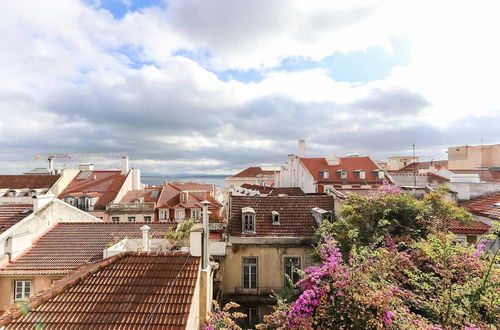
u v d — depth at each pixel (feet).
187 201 108.58
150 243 45.68
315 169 126.11
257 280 50.26
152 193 118.42
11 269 42.75
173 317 23.41
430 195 43.93
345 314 23.21
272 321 28.25
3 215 52.70
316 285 25.99
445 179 104.78
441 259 28.25
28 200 101.55
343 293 23.94
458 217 42.24
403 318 22.39
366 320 22.06
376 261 28.14
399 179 116.16
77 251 47.50
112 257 31.58
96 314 23.75
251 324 47.19
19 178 120.37
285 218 56.65
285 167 156.97
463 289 25.18
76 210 63.67
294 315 24.64
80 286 27.12
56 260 45.03
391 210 40.65
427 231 39.06
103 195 110.63
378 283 24.77
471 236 43.57
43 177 121.29
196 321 28.19
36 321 22.97
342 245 40.96
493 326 22.48
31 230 50.01
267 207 58.95
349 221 42.68
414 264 32.63
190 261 30.94
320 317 23.75
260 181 211.82
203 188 145.07
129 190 122.72
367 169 123.85
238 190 140.67
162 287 27.09
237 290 49.78
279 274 50.26
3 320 22.61
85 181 122.83
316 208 57.47
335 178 119.96
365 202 43.14
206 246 32.73
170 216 103.71
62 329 22.18
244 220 54.19
